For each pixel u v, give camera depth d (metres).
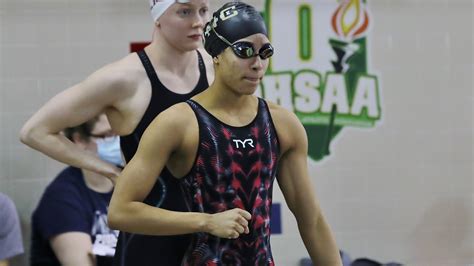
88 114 7.95
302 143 6.89
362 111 13.92
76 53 13.01
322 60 13.74
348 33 13.77
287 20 13.58
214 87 6.59
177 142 6.43
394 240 14.05
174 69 7.85
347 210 13.95
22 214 12.66
